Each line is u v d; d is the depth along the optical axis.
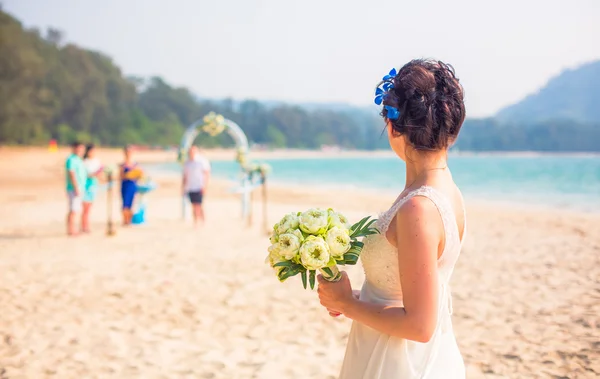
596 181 29.70
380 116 1.77
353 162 72.38
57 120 90.62
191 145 12.45
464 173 40.00
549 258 8.28
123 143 98.56
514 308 5.66
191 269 7.53
